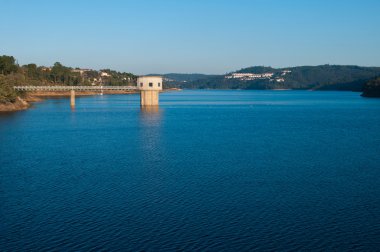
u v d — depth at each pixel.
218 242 40.19
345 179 62.91
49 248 38.88
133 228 43.31
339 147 94.12
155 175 64.88
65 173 66.06
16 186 58.44
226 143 99.81
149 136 112.38
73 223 44.56
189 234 41.91
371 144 99.12
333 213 47.75
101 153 84.38
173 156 81.19
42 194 54.62
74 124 141.88
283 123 154.38
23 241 40.28
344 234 42.09
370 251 38.56
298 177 64.00
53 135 112.75
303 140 106.19
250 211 48.25
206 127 137.88
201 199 52.53
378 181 61.78
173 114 195.12
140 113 194.12
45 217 46.25
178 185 58.97
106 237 41.19
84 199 52.50
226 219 45.75
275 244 39.84
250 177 63.88
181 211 48.19
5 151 86.31
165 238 41.00
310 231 42.72
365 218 46.31
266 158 79.44
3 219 45.66
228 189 57.03
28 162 74.69
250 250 38.66
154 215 46.91
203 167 70.81
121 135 114.12
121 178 62.88
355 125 146.62
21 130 123.06
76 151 86.75
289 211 48.31
